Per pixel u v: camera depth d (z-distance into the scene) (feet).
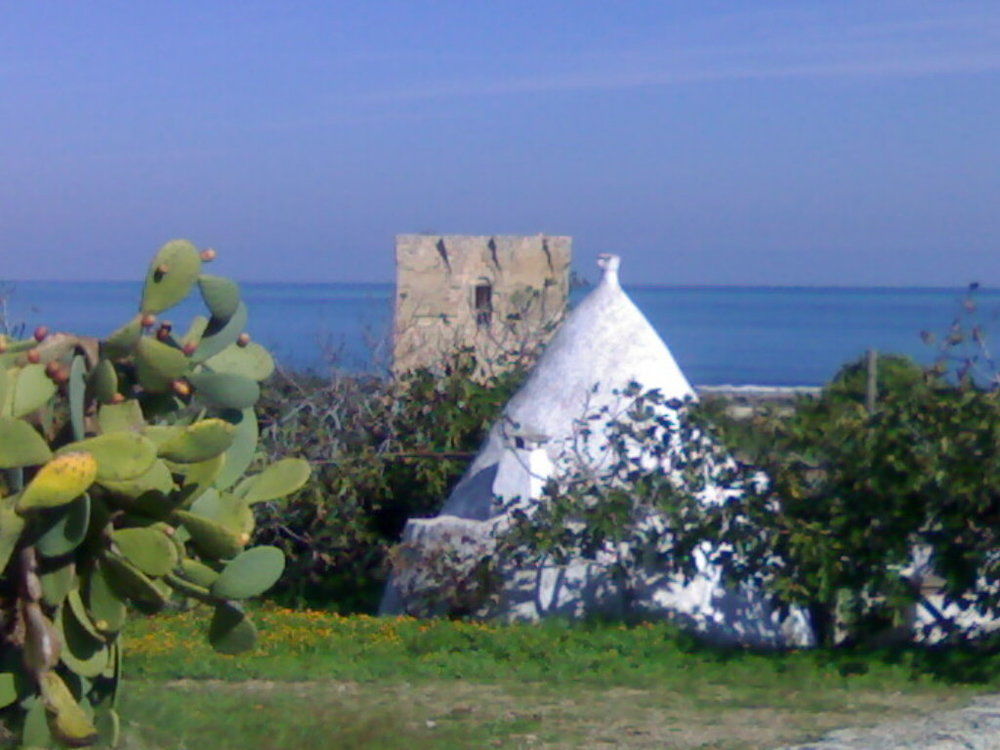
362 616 38.68
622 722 26.32
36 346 19.84
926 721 26.00
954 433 32.37
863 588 33.86
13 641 20.18
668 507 35.63
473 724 25.81
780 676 31.07
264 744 23.11
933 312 509.76
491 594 37.52
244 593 20.45
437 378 48.03
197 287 20.61
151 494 19.77
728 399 40.47
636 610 36.78
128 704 24.79
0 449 18.42
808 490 34.73
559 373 40.29
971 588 32.65
